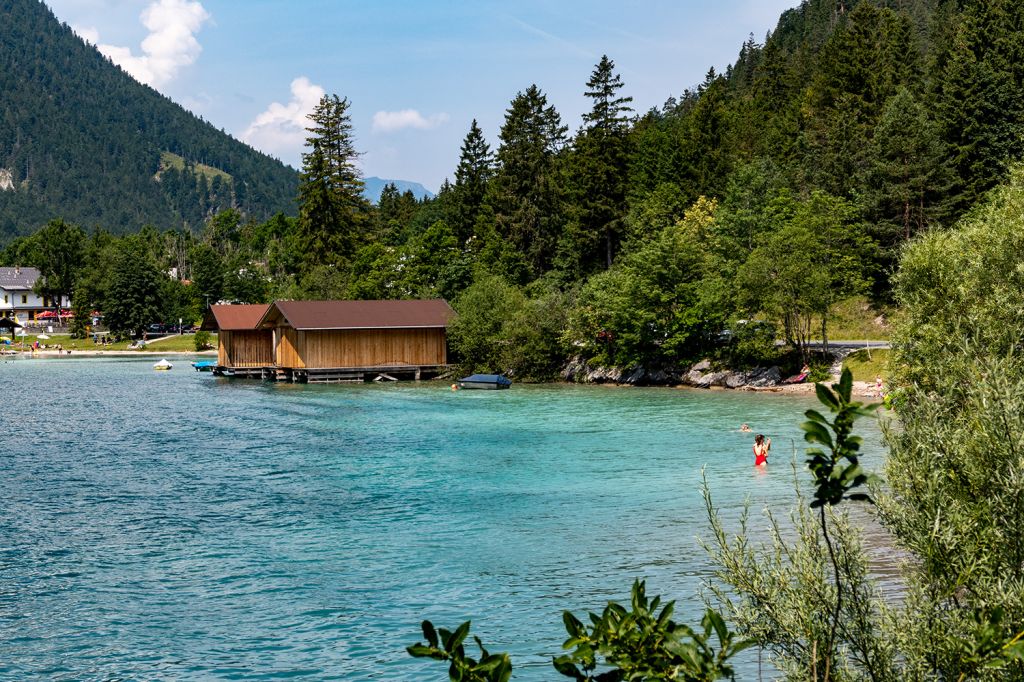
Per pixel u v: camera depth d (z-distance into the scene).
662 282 80.25
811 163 107.94
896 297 20.30
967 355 12.35
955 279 19.03
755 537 26.55
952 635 8.27
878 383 61.97
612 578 23.39
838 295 78.06
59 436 51.91
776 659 9.30
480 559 25.36
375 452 44.59
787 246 75.06
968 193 85.88
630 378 81.50
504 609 21.25
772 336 76.88
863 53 122.50
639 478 36.75
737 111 154.62
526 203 122.44
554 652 18.58
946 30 138.62
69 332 180.38
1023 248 20.97
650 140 133.88
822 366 72.25
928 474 9.88
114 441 49.72
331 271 124.12
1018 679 7.79
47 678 17.66
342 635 19.81
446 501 33.06
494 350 88.44
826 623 8.91
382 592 22.62
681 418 55.72
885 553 23.69
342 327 88.38
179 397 75.50
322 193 132.88
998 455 9.45
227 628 20.28
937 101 102.94
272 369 95.94
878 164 87.56
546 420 55.78
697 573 23.59
